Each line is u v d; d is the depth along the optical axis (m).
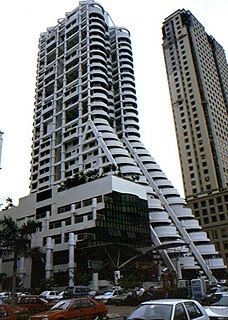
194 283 26.41
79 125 91.00
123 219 62.06
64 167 89.94
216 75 143.12
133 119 101.75
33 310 20.89
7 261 64.31
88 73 97.19
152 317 8.16
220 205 102.12
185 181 118.25
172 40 145.38
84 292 31.52
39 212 72.06
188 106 127.94
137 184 68.62
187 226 78.62
